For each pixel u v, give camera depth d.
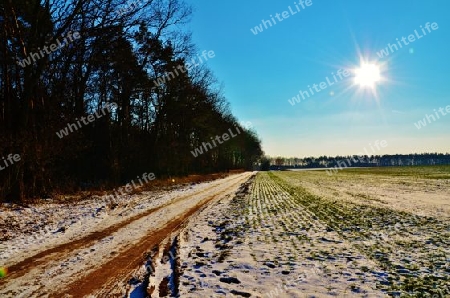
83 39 21.17
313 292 6.50
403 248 9.81
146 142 37.44
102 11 20.05
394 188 32.34
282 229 12.84
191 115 43.16
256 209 18.48
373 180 46.81
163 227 13.02
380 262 8.43
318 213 16.91
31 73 19.16
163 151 38.72
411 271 7.68
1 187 16.83
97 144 30.53
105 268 7.92
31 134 18.84
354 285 6.84
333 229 12.78
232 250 9.70
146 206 18.75
